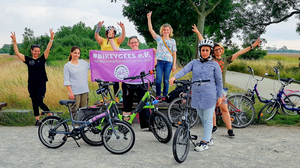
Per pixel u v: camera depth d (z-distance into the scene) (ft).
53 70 43.34
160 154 14.25
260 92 34.73
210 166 12.60
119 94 21.44
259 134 18.26
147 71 19.71
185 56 63.57
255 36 47.55
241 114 20.26
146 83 18.22
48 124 15.57
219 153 14.43
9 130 19.45
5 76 38.93
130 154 14.25
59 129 15.51
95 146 15.76
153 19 65.87
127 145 14.76
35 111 20.49
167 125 15.85
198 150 14.67
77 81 19.02
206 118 14.66
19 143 16.30
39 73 19.89
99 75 19.88
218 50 17.11
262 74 58.80
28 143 16.30
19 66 61.46
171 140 16.84
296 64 70.33
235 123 20.31
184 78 42.16
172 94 20.29
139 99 18.51
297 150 14.94
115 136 14.32
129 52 19.61
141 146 15.61
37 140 16.94
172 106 20.31
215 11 53.16
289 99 22.30
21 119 21.85
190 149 15.12
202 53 14.10
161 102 21.25
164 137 16.42
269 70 61.16
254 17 47.47
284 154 14.30
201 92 14.15
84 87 19.34
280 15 46.44
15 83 35.06
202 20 42.80
